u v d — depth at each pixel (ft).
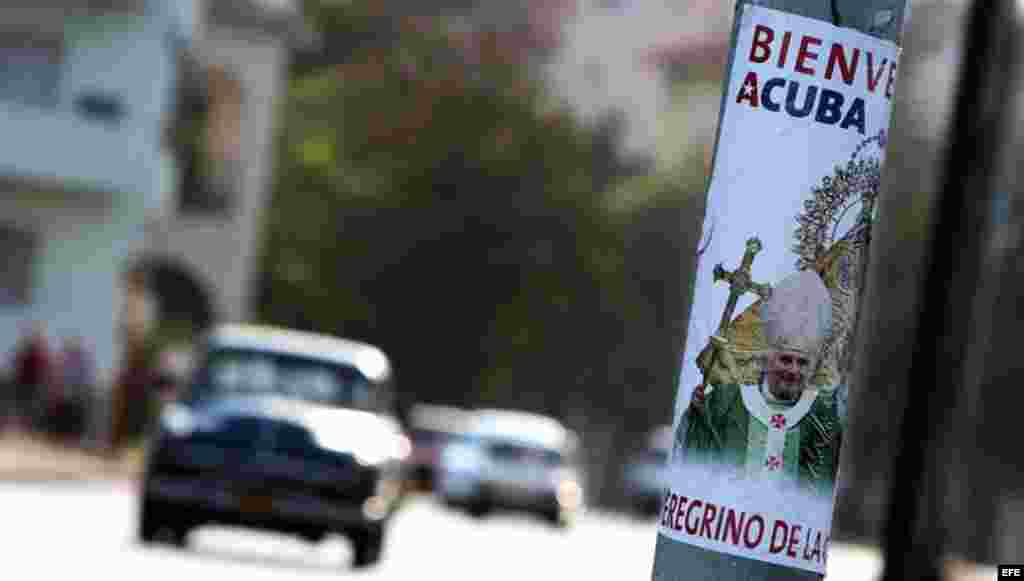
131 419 611.06
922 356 241.76
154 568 305.12
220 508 337.11
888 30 103.40
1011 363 599.16
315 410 346.95
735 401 102.99
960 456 569.23
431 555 419.74
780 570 103.30
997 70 245.45
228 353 352.90
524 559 452.76
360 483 339.36
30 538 338.13
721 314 103.09
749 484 103.09
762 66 103.09
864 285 104.06
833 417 103.40
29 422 652.48
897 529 241.35
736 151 103.45
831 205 102.99
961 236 242.17
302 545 394.52
